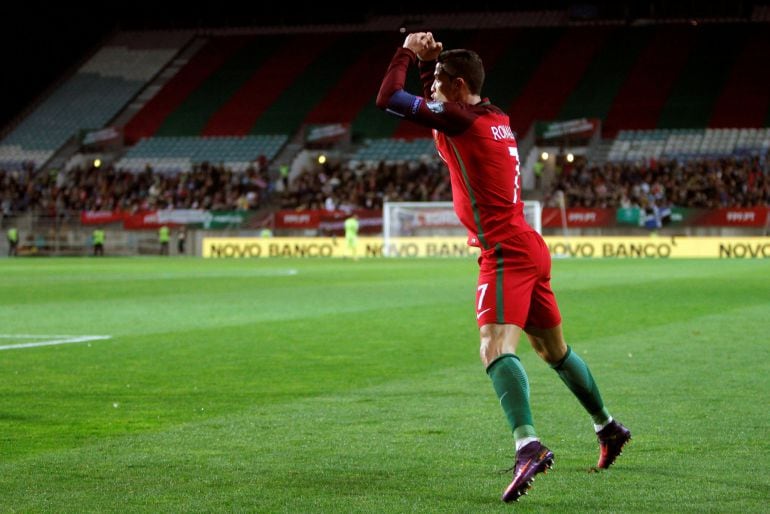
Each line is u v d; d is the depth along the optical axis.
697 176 107.31
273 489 11.90
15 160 131.00
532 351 25.23
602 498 11.38
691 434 14.98
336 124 122.69
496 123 11.90
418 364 23.34
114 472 12.81
